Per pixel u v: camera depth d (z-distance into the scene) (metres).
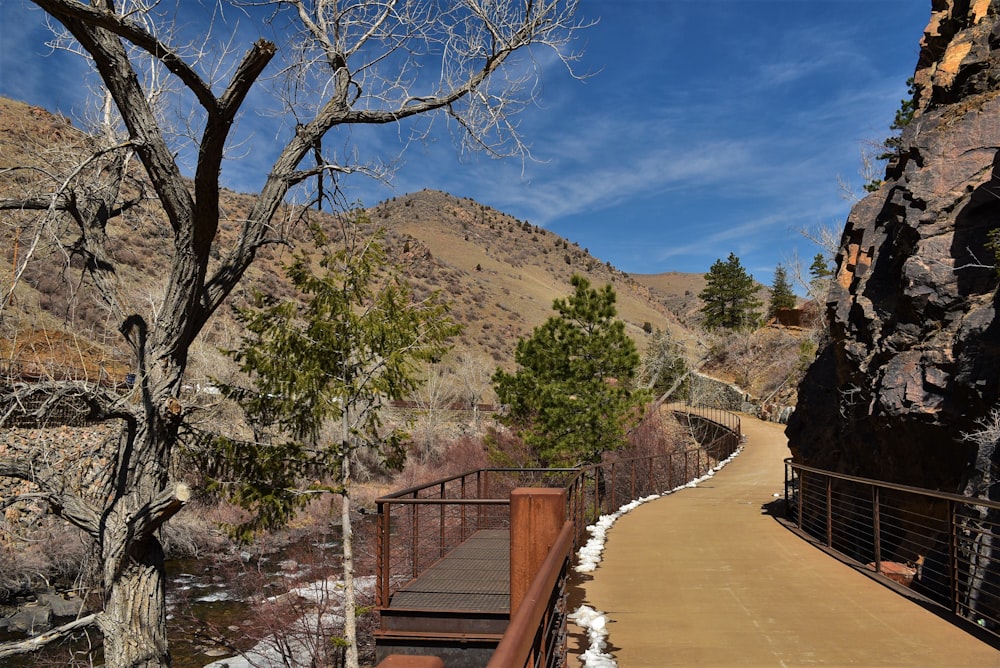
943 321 10.20
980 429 8.73
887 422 10.66
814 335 45.38
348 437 11.20
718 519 13.99
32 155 9.27
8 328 8.28
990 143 11.08
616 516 14.34
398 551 15.05
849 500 13.08
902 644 5.69
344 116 10.81
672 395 60.16
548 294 138.75
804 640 5.83
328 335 11.00
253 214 10.34
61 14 8.12
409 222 159.12
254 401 11.05
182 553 19.02
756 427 43.78
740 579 8.34
